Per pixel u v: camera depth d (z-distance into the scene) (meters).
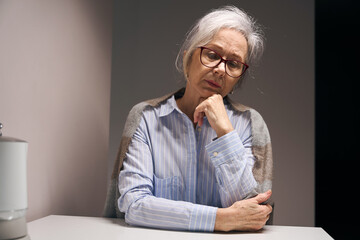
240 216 1.17
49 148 1.50
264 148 1.50
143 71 3.14
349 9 3.33
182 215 1.18
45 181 1.48
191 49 1.47
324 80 3.39
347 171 3.32
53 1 1.50
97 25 2.09
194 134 1.48
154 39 3.15
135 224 1.24
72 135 1.74
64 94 1.64
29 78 1.32
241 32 1.47
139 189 1.33
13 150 0.84
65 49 1.64
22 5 1.25
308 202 3.11
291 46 3.16
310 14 3.16
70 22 1.69
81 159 1.87
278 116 3.13
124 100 3.14
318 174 3.34
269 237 1.12
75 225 1.24
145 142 1.48
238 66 1.46
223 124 1.37
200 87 1.44
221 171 1.33
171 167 1.47
